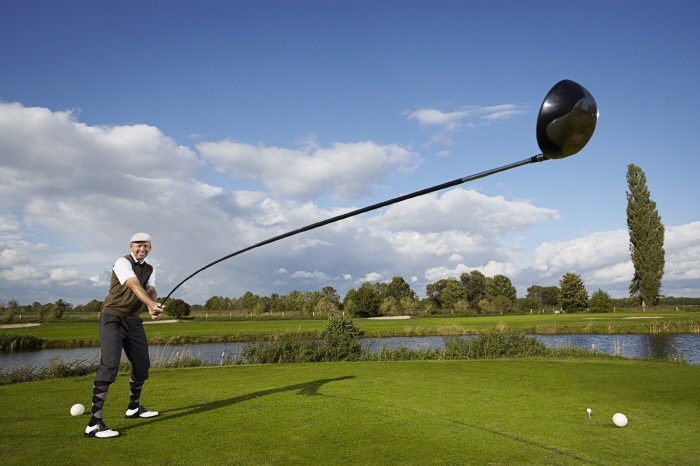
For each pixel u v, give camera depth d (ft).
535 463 14.56
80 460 14.34
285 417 20.06
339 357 51.11
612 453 15.61
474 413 21.15
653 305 191.62
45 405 22.61
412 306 220.84
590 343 86.12
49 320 154.92
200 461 14.38
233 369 36.65
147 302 17.97
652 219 191.72
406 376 32.48
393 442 16.55
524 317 170.71
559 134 11.69
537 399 24.47
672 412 21.76
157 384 29.25
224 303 245.65
